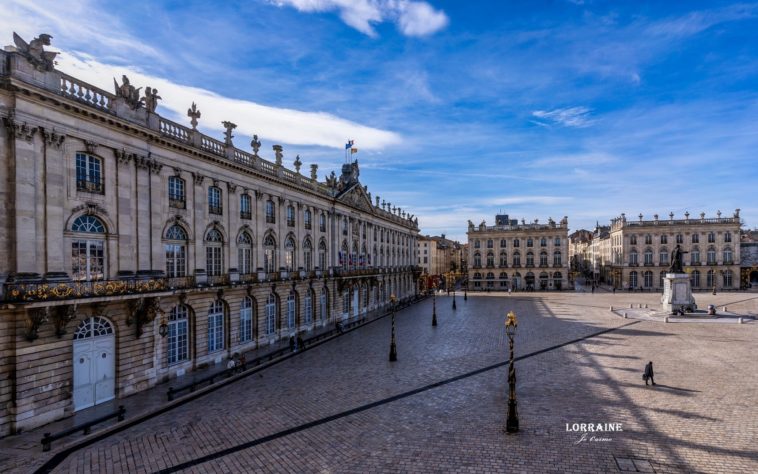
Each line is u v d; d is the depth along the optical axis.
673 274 53.66
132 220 25.33
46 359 20.06
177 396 23.88
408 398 23.05
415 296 79.31
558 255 100.50
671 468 15.10
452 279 112.12
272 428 19.28
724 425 18.70
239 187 35.28
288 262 42.62
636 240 97.88
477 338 39.53
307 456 16.52
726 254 92.88
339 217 54.44
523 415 20.25
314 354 34.00
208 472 15.37
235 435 18.56
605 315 53.53
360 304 59.59
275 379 27.09
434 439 17.84
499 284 103.44
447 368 28.95
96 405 22.55
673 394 22.84
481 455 16.33
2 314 18.53
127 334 24.28
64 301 19.78
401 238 83.00
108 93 23.61
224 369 29.80
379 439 17.94
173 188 28.89
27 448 17.44
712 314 50.22
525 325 46.53
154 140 26.80
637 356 31.36
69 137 21.80
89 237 22.94
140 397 23.94
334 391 24.44
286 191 42.00
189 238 29.95
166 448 17.36
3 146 19.22
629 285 98.25
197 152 30.14
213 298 31.47
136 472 15.43
